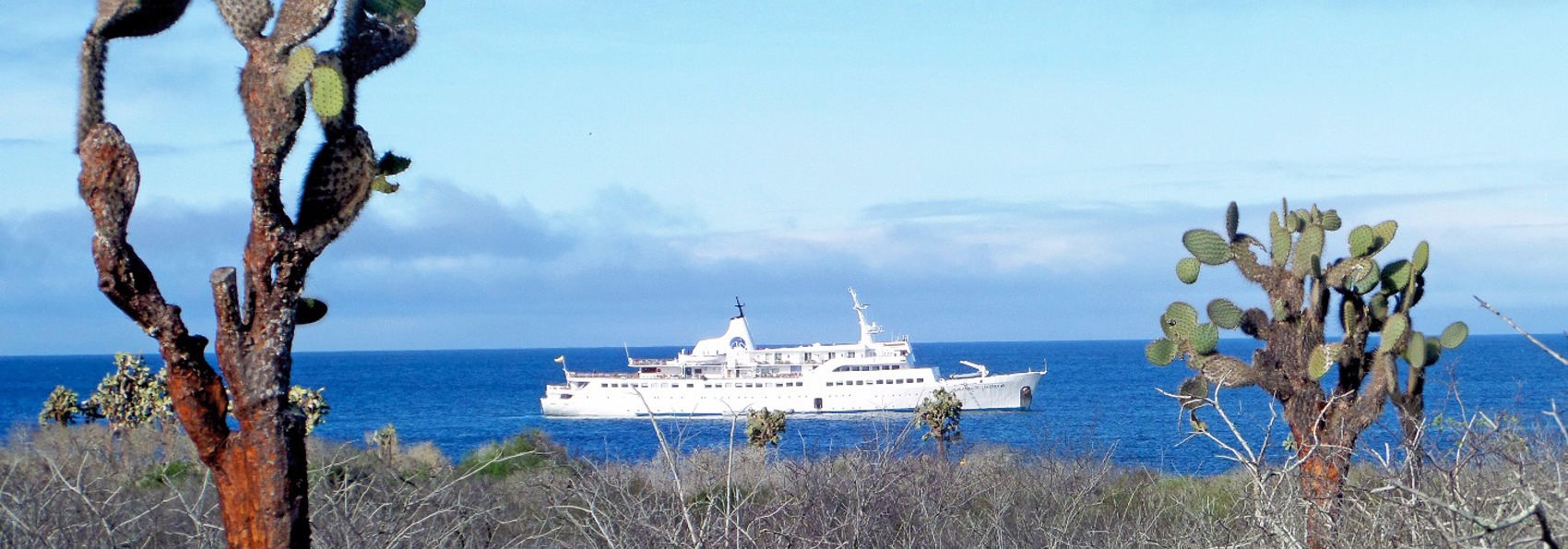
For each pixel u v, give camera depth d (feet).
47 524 26.91
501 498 34.68
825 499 31.71
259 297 17.79
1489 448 22.75
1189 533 29.09
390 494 29.37
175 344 17.47
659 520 27.45
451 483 30.09
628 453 75.77
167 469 36.58
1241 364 32.91
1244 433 74.23
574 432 161.38
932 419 73.51
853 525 30.71
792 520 29.55
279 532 17.56
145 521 30.86
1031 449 47.50
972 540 34.81
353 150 18.07
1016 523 36.29
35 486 28.40
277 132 17.43
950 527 34.99
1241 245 34.09
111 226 16.92
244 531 17.62
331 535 26.86
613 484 29.50
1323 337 32.58
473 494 33.04
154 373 107.24
